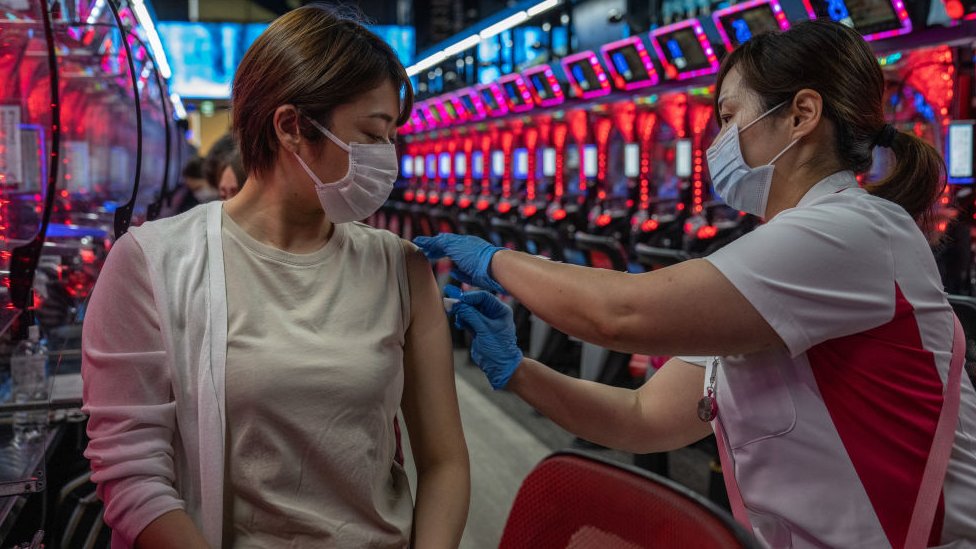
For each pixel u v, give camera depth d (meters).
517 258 1.36
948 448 1.19
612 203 8.56
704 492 3.90
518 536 0.99
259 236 1.20
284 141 1.16
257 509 1.12
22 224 1.97
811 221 1.19
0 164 1.92
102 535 2.23
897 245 1.22
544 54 10.69
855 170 1.31
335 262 1.21
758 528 1.30
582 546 0.92
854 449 1.20
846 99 1.25
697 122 7.04
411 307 1.29
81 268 2.91
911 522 1.19
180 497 1.15
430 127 13.33
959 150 4.28
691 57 6.53
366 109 1.16
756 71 1.28
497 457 4.31
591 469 0.93
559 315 1.29
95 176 4.35
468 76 12.96
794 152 1.28
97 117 4.37
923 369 1.20
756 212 1.37
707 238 6.54
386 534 1.17
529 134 9.95
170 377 1.12
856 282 1.18
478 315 1.45
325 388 1.12
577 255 8.05
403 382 1.24
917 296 1.22
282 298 1.16
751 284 1.17
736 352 1.21
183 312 1.13
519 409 5.25
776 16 5.23
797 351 1.18
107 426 1.10
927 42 4.50
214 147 3.48
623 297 1.22
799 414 1.23
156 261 1.14
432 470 1.26
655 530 0.86
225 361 1.11
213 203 1.23
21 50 1.95
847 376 1.21
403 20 15.52
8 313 1.92
